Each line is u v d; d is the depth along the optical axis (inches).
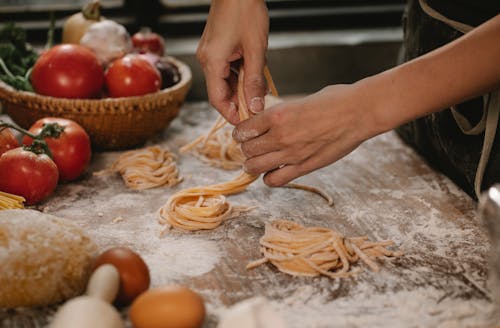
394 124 38.1
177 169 53.3
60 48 53.8
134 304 32.2
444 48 36.9
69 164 49.6
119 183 51.4
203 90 76.1
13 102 54.2
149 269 39.4
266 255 40.7
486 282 38.7
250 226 45.1
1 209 43.0
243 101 45.1
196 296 32.5
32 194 46.2
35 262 35.3
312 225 45.4
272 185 43.4
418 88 36.9
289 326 34.8
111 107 52.7
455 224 45.5
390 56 78.0
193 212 45.3
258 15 43.4
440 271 39.8
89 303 30.6
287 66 77.1
